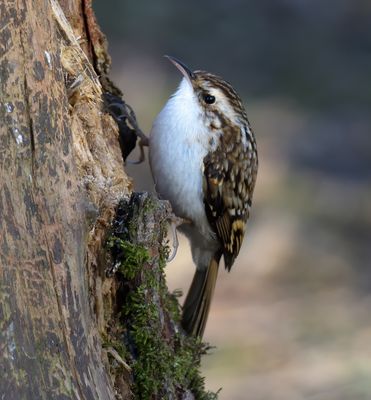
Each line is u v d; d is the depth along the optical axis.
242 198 8.39
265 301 14.32
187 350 7.11
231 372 12.47
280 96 20.88
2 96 5.47
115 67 20.48
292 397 11.79
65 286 5.59
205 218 8.12
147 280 6.36
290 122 19.80
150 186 15.87
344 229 16.33
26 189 5.50
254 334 13.36
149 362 6.41
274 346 13.05
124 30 22.09
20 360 5.37
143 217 6.28
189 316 8.52
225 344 13.09
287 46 22.70
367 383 12.00
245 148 8.18
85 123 6.47
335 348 12.97
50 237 5.55
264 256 15.27
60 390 5.49
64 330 5.57
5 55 5.49
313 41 22.97
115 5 22.64
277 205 16.81
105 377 5.87
